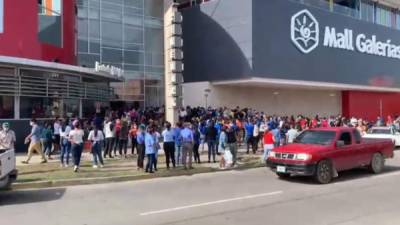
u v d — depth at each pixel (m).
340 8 43.00
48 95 24.02
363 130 33.06
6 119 22.06
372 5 47.88
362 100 49.41
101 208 10.77
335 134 15.83
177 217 9.69
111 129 21.06
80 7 32.53
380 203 11.29
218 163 19.98
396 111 53.75
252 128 23.77
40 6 26.98
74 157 16.33
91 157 20.91
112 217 9.76
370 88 46.62
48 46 25.70
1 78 21.89
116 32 34.28
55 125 21.75
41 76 23.67
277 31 35.84
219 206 10.89
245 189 13.59
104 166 18.00
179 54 33.44
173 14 33.59
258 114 32.44
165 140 17.75
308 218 9.58
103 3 33.69
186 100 37.91
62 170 16.66
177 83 32.91
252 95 39.41
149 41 36.03
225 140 18.73
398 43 50.31
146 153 16.69
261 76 34.50
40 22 26.78
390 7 50.50
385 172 17.55
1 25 23.20
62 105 25.20
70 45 28.25
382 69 47.56
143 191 13.30
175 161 18.92
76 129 16.41
